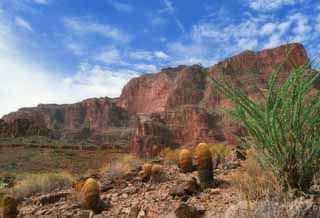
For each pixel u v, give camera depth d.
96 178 13.11
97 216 7.14
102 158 56.59
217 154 12.30
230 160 10.22
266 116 4.76
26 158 56.88
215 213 5.02
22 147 72.50
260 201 4.29
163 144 102.25
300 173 4.62
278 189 4.53
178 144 106.56
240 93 4.95
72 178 15.45
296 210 3.90
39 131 102.88
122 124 183.75
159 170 9.88
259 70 116.69
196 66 153.50
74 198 9.89
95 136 157.75
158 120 114.25
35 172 40.34
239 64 118.25
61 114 195.25
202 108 113.50
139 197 7.95
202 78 148.38
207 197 6.35
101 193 9.46
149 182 9.72
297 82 4.68
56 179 14.84
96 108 188.38
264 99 4.93
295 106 4.61
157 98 188.62
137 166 13.42
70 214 7.90
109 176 12.48
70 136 157.38
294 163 4.66
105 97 195.12
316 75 4.61
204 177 7.35
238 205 4.60
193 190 6.97
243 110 4.91
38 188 13.85
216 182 7.35
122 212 7.02
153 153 18.77
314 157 4.63
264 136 4.80
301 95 4.61
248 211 4.08
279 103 4.89
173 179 9.41
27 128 101.88
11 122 101.19
